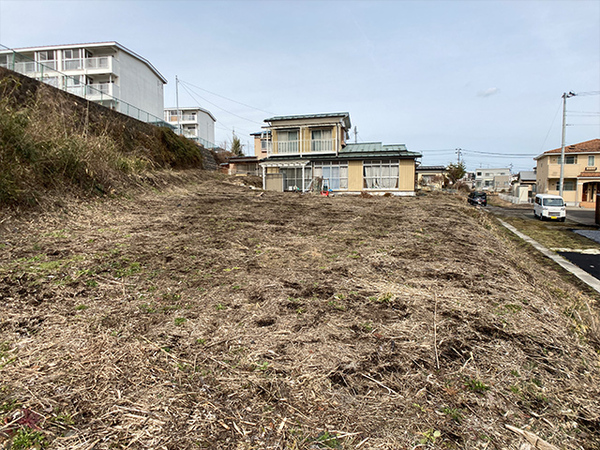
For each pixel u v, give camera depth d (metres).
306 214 9.24
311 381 2.20
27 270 3.61
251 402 1.98
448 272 4.68
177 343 2.55
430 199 17.56
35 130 6.52
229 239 5.73
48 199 5.95
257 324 2.91
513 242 11.20
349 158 20.30
